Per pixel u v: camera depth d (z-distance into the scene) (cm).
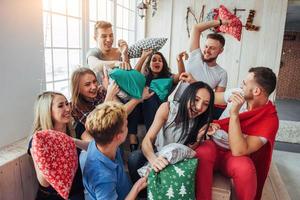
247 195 140
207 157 140
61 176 113
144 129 206
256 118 149
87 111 172
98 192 115
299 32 819
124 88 177
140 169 143
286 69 842
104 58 224
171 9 424
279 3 385
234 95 145
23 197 148
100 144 122
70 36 235
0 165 132
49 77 209
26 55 164
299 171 297
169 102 160
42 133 116
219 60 417
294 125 478
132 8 405
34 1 167
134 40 420
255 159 162
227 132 158
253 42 402
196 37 230
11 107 156
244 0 395
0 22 142
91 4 270
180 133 153
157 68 219
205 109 149
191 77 198
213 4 408
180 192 126
